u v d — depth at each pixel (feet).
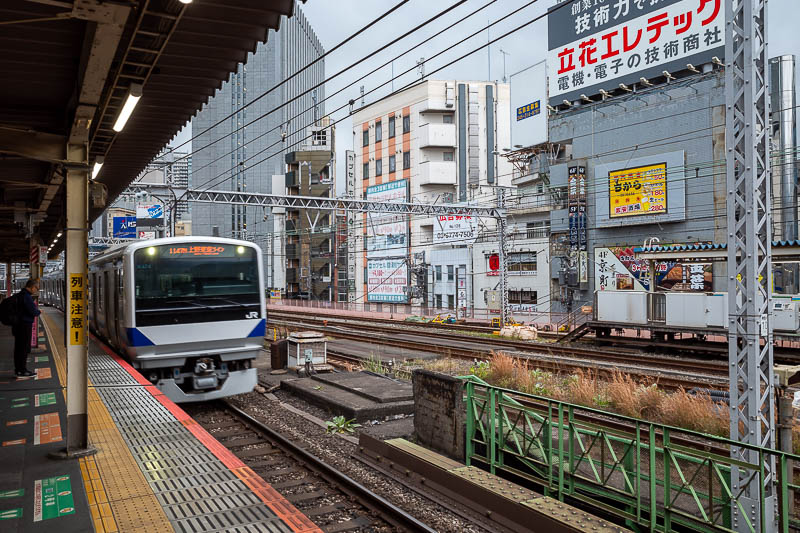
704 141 89.45
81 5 14.47
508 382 47.55
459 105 178.91
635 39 96.99
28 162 34.04
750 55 19.42
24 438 23.56
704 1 88.12
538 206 122.21
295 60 589.32
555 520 18.62
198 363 37.68
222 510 16.93
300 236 230.07
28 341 36.81
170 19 17.58
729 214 20.13
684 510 19.45
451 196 176.24
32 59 20.81
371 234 178.40
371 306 157.99
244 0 19.16
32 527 15.55
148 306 36.11
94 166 31.65
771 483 19.19
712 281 88.94
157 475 19.58
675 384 47.96
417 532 20.13
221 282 38.32
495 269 126.62
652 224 95.81
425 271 153.07
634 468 21.98
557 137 111.75
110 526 15.66
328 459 28.73
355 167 207.51
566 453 25.46
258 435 32.94
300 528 15.88
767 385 19.84
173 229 80.43
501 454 24.58
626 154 99.76
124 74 21.17
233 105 554.87
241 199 84.69
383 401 37.63
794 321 60.59
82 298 21.34
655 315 71.56
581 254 104.73
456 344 78.33
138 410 28.12
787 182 98.02
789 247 57.52
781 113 98.63
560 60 109.29
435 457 25.62
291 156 234.17
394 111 189.47
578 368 55.06
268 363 60.34
